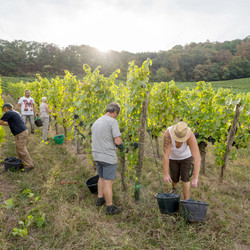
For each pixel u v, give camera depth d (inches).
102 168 117.2
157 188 149.9
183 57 3855.8
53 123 375.9
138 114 136.8
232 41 4702.3
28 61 4079.7
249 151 259.6
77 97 180.4
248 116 196.9
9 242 86.2
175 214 112.3
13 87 725.3
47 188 132.0
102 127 109.9
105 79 155.2
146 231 100.6
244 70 3383.4
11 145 221.5
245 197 147.5
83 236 92.3
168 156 115.6
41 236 91.1
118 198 131.5
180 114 217.0
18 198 120.4
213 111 195.3
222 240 96.1
